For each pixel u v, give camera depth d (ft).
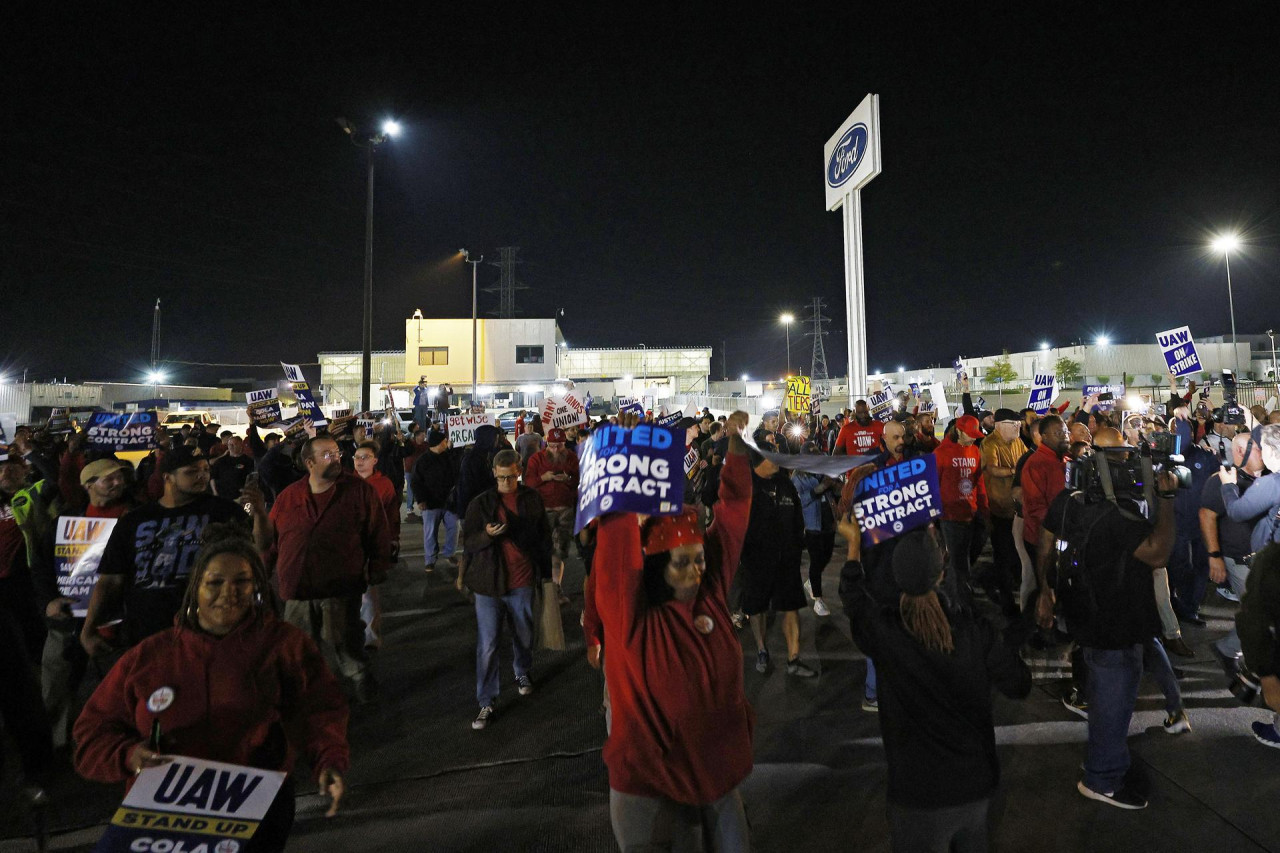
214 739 7.89
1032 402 38.65
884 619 8.30
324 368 167.84
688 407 72.64
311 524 16.14
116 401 129.90
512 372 164.14
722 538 8.79
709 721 7.90
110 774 7.66
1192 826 11.46
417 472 32.09
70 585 13.94
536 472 26.94
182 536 12.85
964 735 8.00
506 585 16.83
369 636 20.93
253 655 8.18
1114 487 12.03
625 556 7.96
